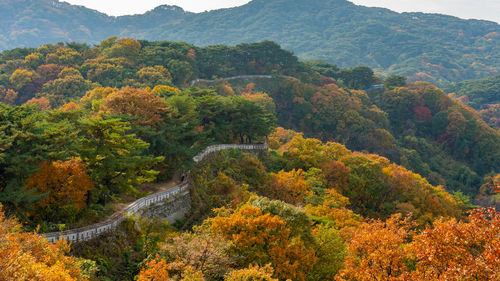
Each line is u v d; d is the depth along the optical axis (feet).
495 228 74.95
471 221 80.43
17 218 121.70
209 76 651.66
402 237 92.73
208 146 261.03
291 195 248.11
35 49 628.28
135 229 152.46
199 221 192.85
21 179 136.26
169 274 107.24
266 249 121.29
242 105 303.27
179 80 574.97
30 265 75.66
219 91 587.27
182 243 114.62
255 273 99.04
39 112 160.25
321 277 127.75
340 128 631.56
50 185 141.59
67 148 145.79
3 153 129.18
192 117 244.01
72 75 508.94
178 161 214.69
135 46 604.49
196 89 299.58
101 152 157.69
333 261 128.16
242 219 123.03
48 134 141.38
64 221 140.36
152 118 213.66
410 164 596.29
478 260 70.59
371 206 316.81
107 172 162.30
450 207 339.16
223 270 107.34
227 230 122.52
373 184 320.09
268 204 134.00
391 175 340.39
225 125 285.02
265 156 320.70
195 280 95.30
